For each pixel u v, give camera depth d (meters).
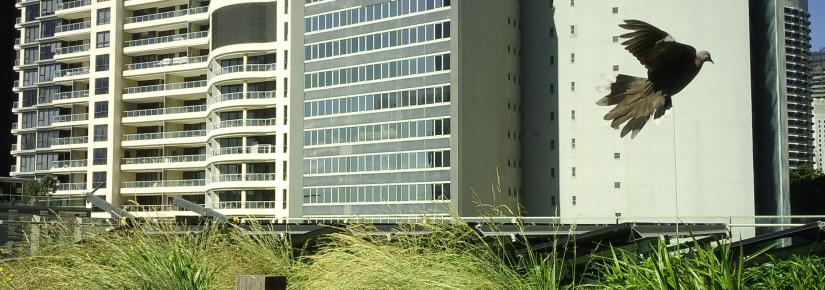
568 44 85.94
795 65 181.25
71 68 106.44
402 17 81.56
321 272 10.09
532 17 88.44
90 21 103.88
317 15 86.94
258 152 89.69
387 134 80.94
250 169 90.94
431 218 9.84
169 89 98.38
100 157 100.25
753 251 12.16
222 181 90.50
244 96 90.50
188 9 99.25
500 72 84.31
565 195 84.31
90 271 9.95
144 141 98.81
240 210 89.38
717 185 78.12
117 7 101.56
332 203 83.31
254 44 90.81
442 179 77.25
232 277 10.78
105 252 10.88
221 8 92.94
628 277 6.73
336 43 85.31
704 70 79.69
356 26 84.19
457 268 8.50
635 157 81.44
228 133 90.81
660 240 6.31
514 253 10.39
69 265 11.08
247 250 11.39
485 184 80.12
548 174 85.56
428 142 78.50
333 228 13.37
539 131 86.56
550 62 86.75
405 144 79.75
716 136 78.56
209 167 93.31
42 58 109.00
